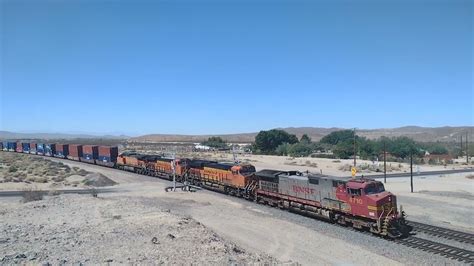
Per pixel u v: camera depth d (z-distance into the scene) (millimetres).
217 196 53062
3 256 20031
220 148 187750
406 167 101625
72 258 19984
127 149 188250
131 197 50562
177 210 41750
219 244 24406
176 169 68562
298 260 24750
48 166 87375
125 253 21234
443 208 42406
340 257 25422
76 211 36719
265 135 170875
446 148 168625
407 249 26969
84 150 105688
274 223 35531
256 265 21172
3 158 106875
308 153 149875
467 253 25781
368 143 135000
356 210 32781
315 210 37594
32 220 32125
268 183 45156
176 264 19531
